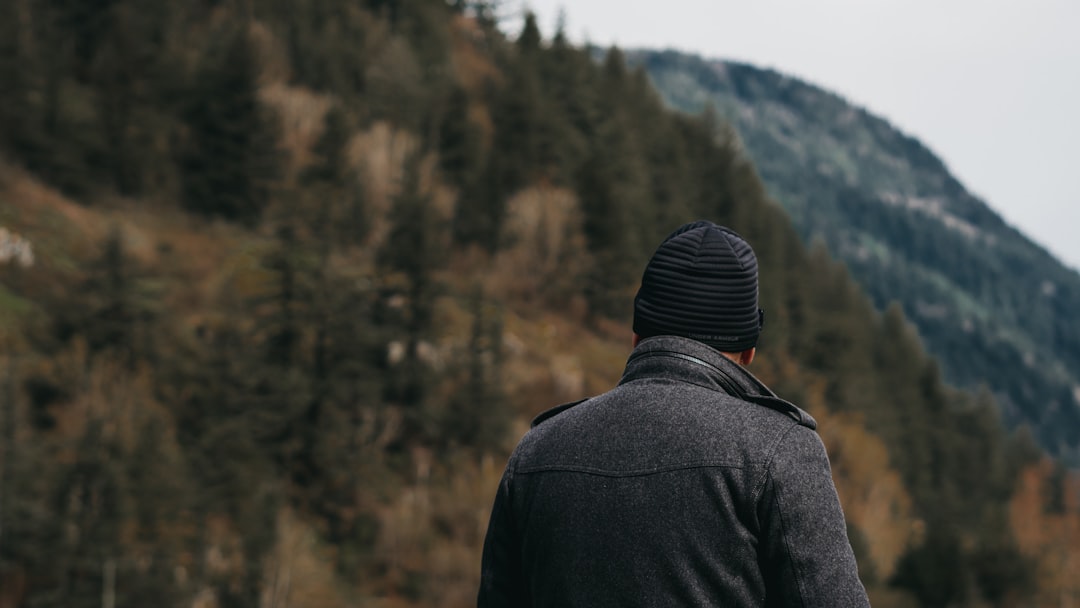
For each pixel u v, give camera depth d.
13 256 43.88
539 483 1.58
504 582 1.65
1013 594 49.91
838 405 75.94
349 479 37.78
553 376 52.78
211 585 29.33
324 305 41.22
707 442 1.47
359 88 76.19
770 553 1.43
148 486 29.53
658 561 1.42
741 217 86.06
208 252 53.59
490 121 80.25
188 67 65.25
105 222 52.50
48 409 33.31
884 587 47.22
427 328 45.34
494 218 65.81
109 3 64.88
